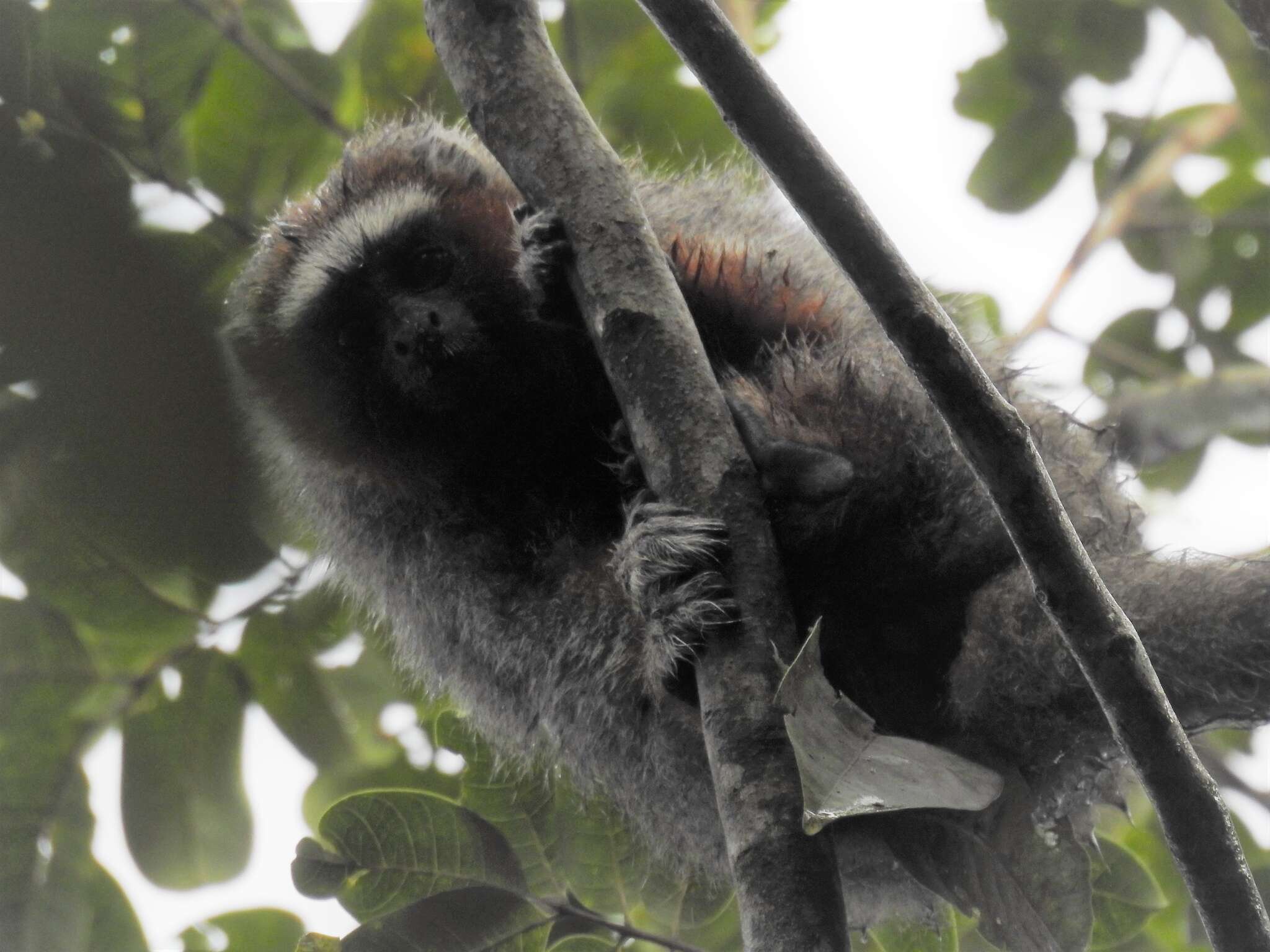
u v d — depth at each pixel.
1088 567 5.79
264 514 6.87
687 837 10.27
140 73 10.47
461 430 11.22
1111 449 10.94
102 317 5.07
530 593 10.83
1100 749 8.73
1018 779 7.98
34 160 5.29
